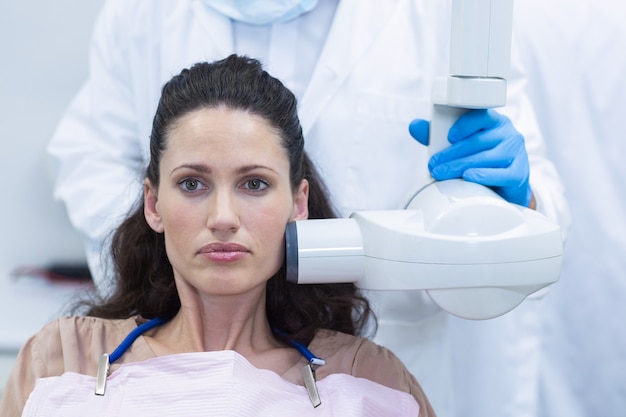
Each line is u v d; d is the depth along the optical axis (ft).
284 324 4.23
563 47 6.71
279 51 5.22
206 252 3.55
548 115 6.79
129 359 3.87
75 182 5.63
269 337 4.06
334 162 5.11
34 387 3.77
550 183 5.12
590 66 6.70
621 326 6.77
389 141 5.13
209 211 3.55
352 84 5.12
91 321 4.07
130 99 5.64
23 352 4.00
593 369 6.88
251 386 3.53
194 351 3.87
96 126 5.71
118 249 4.42
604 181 6.74
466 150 4.05
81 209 5.50
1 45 7.19
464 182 3.94
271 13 5.09
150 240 4.27
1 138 7.24
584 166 6.75
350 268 3.63
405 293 5.09
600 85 6.69
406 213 3.71
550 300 6.86
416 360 5.24
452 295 3.56
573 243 6.81
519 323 5.65
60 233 7.29
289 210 3.73
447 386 5.30
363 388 3.76
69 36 7.25
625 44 6.64
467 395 5.68
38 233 7.29
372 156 5.12
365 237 3.63
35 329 6.25
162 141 3.68
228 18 5.23
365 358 4.02
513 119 5.26
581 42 6.70
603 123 6.72
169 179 3.62
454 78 3.81
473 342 5.62
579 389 6.92
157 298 4.29
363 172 5.12
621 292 6.73
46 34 7.22
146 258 4.29
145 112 5.46
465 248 3.49
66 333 3.97
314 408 3.62
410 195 4.09
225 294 3.64
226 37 5.19
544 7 6.73
